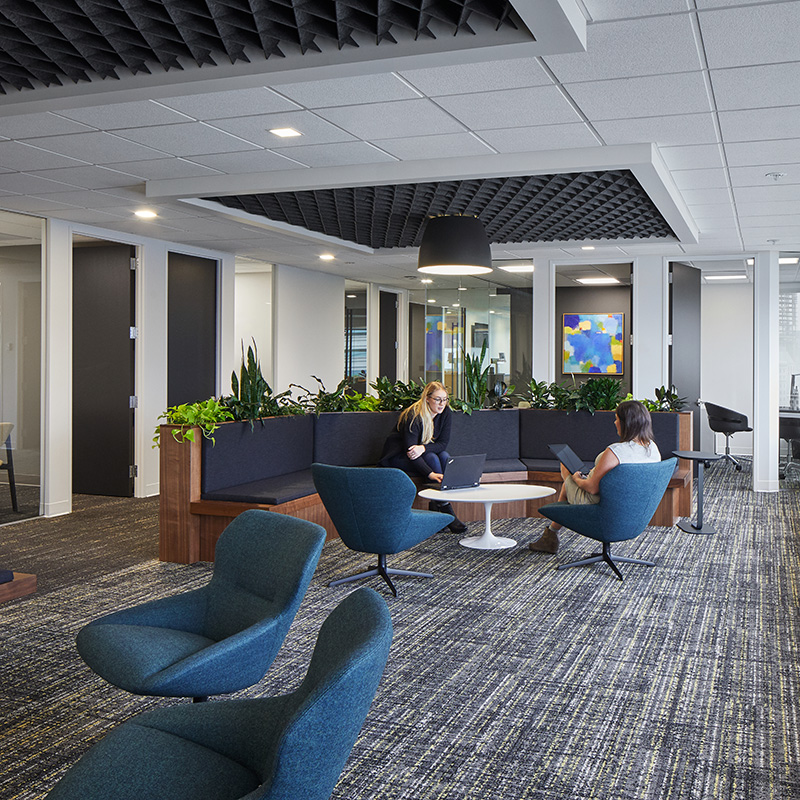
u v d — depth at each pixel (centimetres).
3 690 316
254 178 552
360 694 150
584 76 360
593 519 483
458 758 264
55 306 701
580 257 933
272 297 1004
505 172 500
